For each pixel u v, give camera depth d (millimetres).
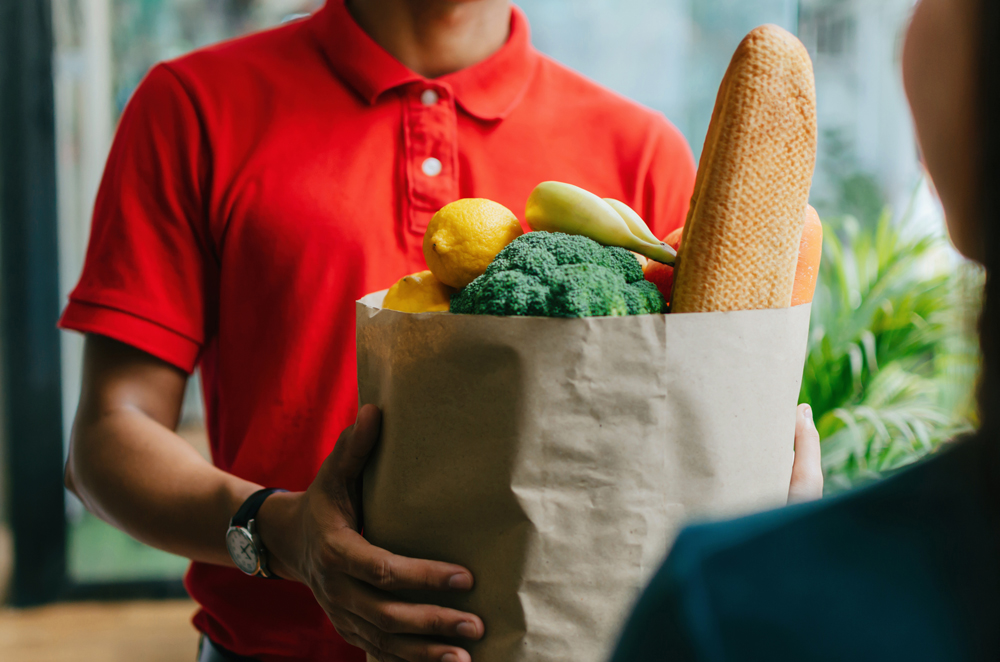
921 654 249
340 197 802
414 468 520
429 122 829
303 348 803
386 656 538
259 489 705
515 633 500
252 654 813
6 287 2619
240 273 810
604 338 478
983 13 258
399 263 817
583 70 2529
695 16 2514
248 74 835
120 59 2609
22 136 2590
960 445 273
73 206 2695
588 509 493
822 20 2453
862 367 1807
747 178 499
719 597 276
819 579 270
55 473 2693
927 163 304
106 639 2453
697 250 510
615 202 598
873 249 1963
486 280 514
